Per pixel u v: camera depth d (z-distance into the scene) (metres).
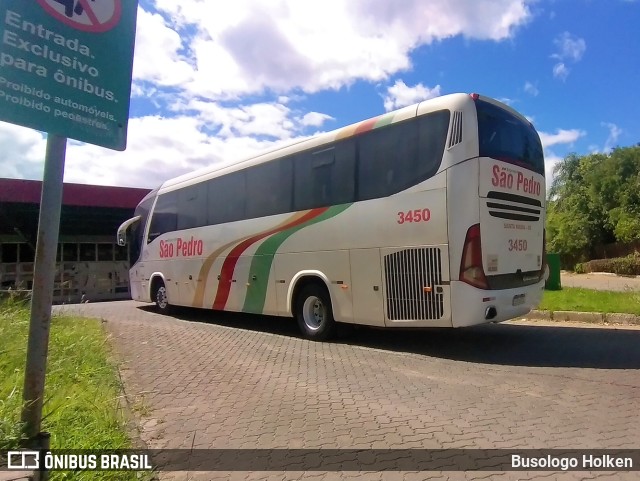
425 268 7.03
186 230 12.20
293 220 9.10
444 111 7.04
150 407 5.29
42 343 3.05
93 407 4.62
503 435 4.25
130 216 23.72
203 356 7.81
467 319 6.71
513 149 7.54
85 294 23.28
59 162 2.99
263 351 8.09
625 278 22.59
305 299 9.00
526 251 7.70
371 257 7.70
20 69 2.72
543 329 9.38
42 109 2.80
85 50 3.01
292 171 9.23
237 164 10.62
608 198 29.83
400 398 5.36
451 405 5.08
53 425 3.98
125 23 3.23
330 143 8.54
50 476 3.17
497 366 6.65
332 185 8.42
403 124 7.49
